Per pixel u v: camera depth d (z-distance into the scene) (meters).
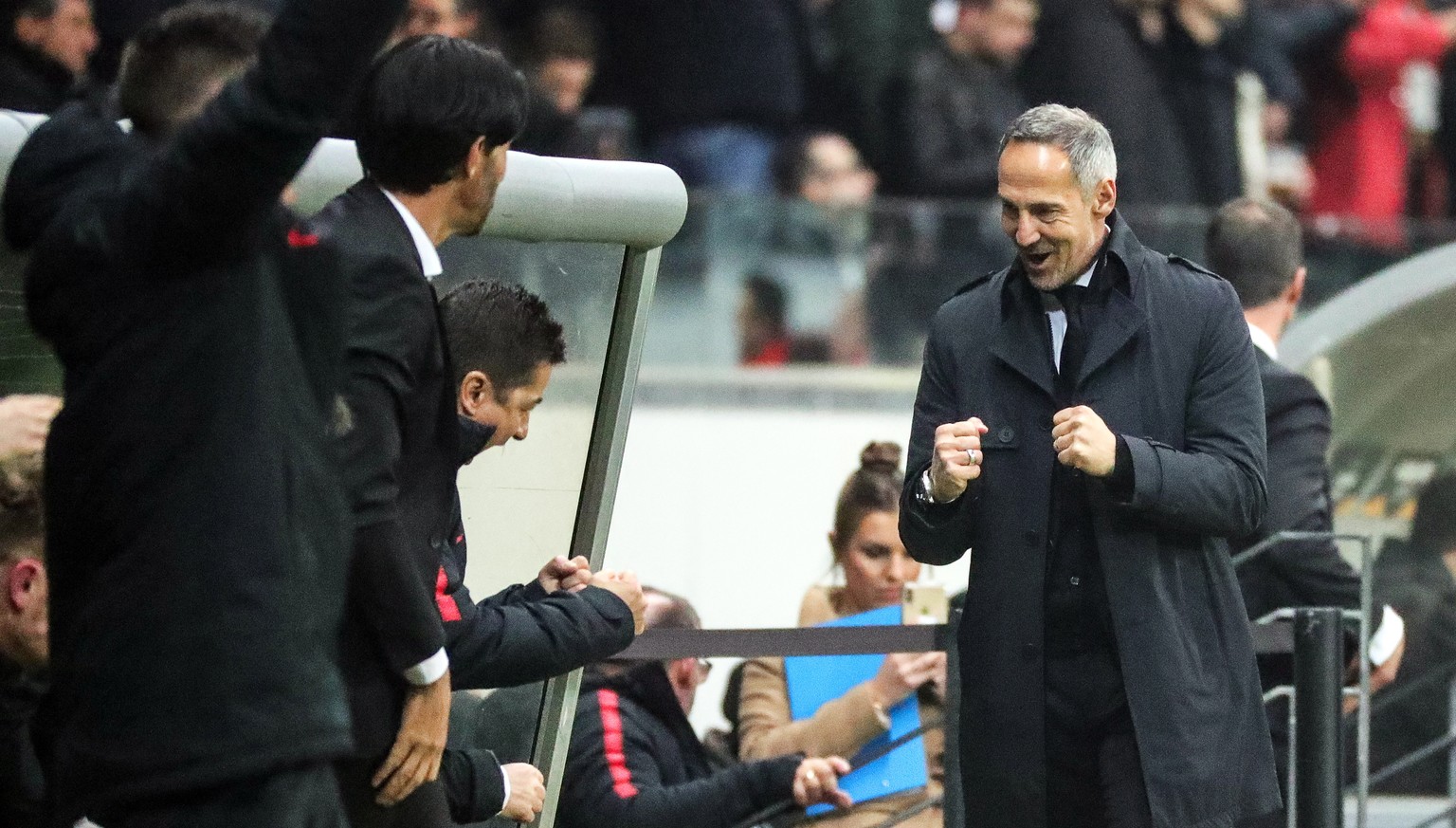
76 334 9.36
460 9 25.50
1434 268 23.11
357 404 10.03
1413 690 19.53
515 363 11.73
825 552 29.38
